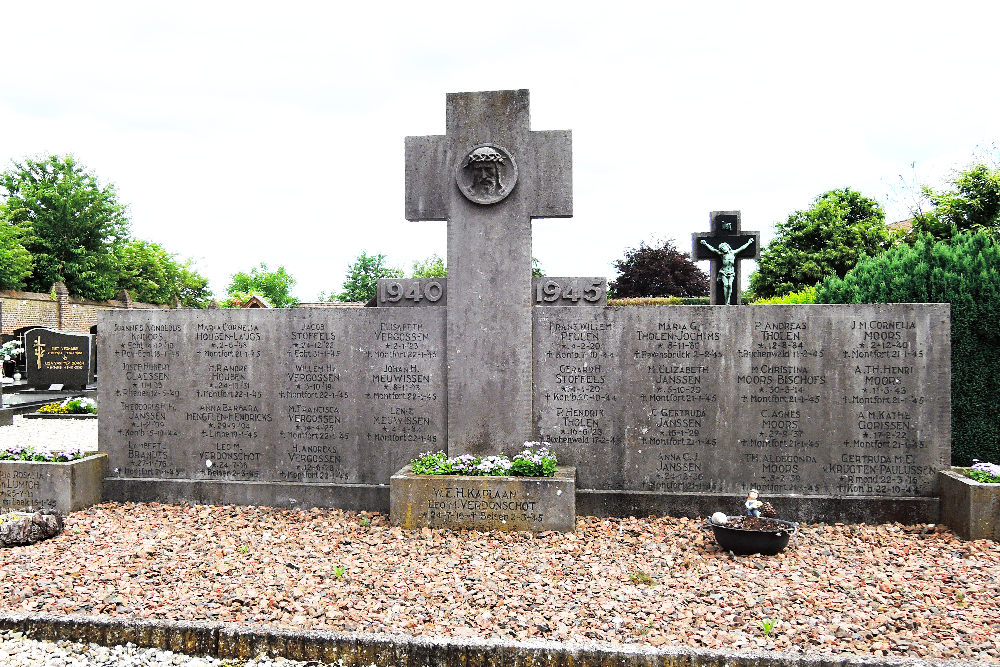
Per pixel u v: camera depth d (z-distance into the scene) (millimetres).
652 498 6816
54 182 42250
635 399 6926
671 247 37125
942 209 19641
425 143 6992
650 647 3916
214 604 4621
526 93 6824
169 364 7582
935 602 4668
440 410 7180
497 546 5910
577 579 5133
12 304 33000
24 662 4055
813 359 6727
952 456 7410
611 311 6930
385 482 7277
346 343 7316
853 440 6695
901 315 6602
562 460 7008
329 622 4340
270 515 7027
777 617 4406
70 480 7078
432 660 3996
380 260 63219
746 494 6777
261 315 7434
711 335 6836
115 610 4512
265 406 7441
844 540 6090
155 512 7141
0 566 5398
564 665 3914
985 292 7234
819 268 29438
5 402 16766
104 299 42344
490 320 6973
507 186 6848
